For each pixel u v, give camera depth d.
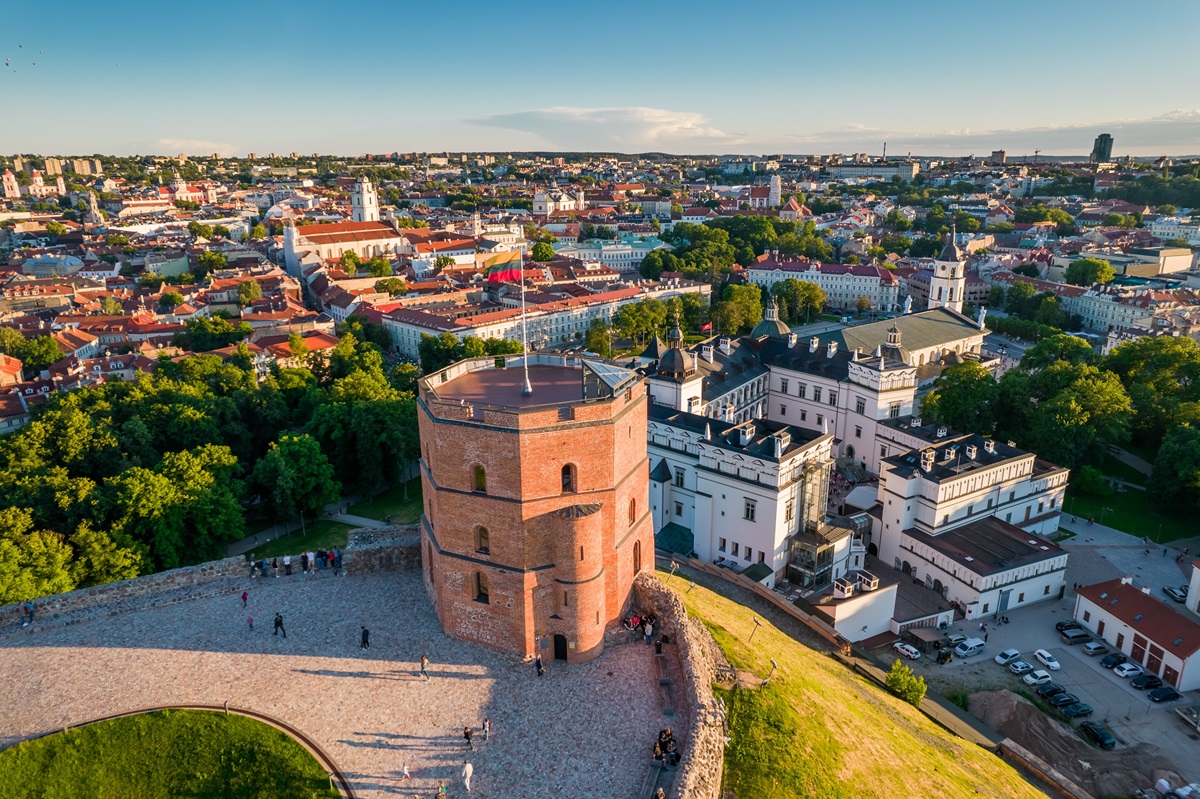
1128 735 88.69
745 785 60.16
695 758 53.00
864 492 131.50
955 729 84.31
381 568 80.00
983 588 107.00
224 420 159.88
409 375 186.88
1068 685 96.62
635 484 72.00
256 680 63.25
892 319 195.38
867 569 120.06
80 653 66.69
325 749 56.34
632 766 55.25
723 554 114.12
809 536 111.06
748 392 162.38
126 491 108.06
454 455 64.44
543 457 62.97
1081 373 157.75
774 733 64.19
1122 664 99.00
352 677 63.81
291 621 71.25
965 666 99.38
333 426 145.75
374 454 143.00
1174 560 123.00
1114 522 134.75
